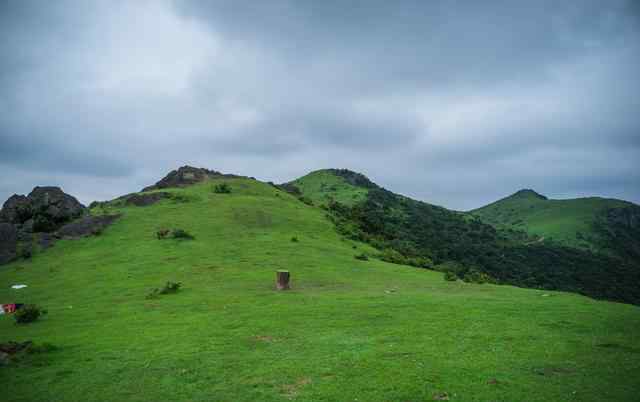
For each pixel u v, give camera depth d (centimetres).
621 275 16288
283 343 1772
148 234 5753
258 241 5547
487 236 19338
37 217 6369
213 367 1502
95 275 4031
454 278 4088
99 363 1603
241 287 3341
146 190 10150
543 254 17462
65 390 1359
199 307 2636
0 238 5472
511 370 1373
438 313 2245
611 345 1627
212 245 5212
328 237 6594
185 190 8794
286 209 8144
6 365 1616
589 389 1216
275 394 1246
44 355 1728
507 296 2884
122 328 2173
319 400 1191
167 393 1298
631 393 1187
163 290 3198
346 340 1781
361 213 10762
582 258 18225
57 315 2638
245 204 7838
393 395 1205
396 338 1786
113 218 6494
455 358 1504
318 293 3031
